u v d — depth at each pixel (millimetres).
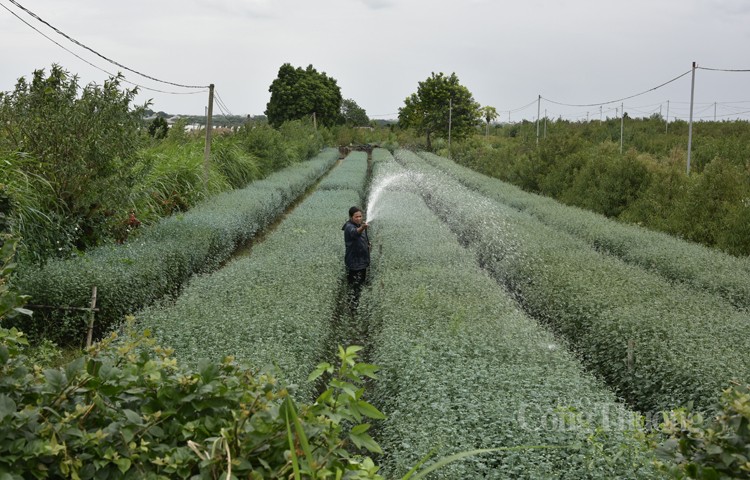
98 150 11773
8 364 2982
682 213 16812
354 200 23359
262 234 20062
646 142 41031
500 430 5250
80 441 2672
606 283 10391
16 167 10969
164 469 2658
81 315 8789
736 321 8656
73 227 11430
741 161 26938
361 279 13000
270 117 70500
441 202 23953
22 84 11828
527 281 11711
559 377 6496
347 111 116750
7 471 2506
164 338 7230
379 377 6934
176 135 24625
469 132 61594
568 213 19844
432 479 4648
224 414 2939
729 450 2771
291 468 2660
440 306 9078
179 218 14688
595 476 4512
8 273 3568
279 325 7828
